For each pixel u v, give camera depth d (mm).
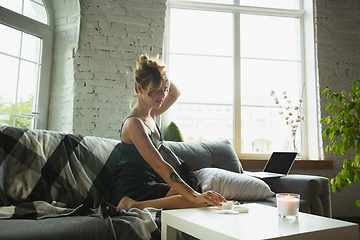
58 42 2795
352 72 3246
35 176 1295
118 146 1707
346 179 1987
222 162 2193
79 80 2668
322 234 807
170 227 1024
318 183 1777
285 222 896
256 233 764
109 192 1474
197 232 860
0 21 2357
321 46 3240
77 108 2637
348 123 1967
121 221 1116
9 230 903
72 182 1375
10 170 1247
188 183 1543
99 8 2766
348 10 3330
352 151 3084
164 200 1273
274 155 2283
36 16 2678
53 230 969
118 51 2770
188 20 3305
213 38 3324
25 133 1377
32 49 2635
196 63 3256
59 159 1404
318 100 3178
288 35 3439
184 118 3158
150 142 1331
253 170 2932
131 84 2756
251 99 3303
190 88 3207
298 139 3309
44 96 2695
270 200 1678
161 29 2877
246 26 3400
